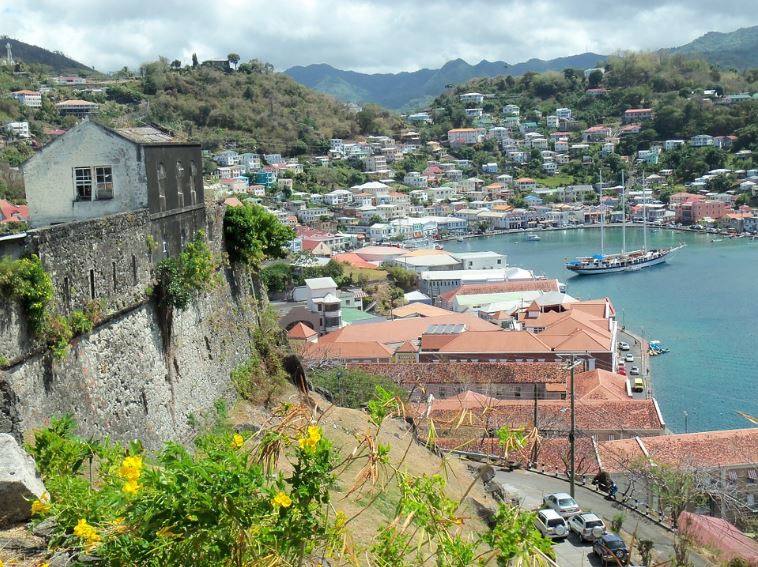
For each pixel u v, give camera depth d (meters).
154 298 28.19
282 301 148.12
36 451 17.22
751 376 105.38
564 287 164.50
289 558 11.94
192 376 30.91
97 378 23.23
